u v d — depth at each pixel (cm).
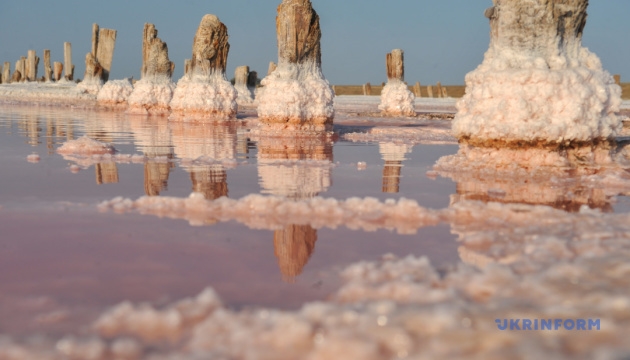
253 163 551
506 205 320
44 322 150
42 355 128
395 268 194
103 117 1448
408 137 995
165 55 1759
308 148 743
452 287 170
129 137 846
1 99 2506
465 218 295
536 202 353
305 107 964
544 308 152
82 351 130
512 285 173
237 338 138
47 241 234
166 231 256
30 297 168
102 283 182
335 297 171
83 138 615
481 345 131
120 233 251
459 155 559
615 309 149
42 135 833
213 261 209
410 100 1981
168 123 1277
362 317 144
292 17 957
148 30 1767
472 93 538
